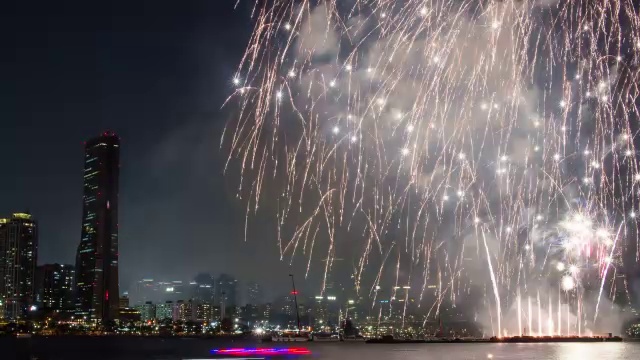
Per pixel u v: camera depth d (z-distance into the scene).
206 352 163.75
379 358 114.56
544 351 118.19
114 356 165.88
